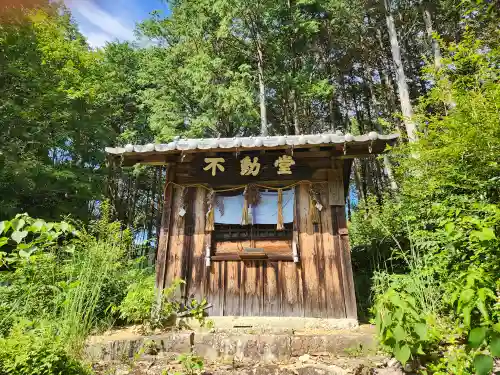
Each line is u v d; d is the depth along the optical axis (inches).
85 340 175.2
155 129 624.4
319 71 735.7
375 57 743.7
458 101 204.8
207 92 575.8
